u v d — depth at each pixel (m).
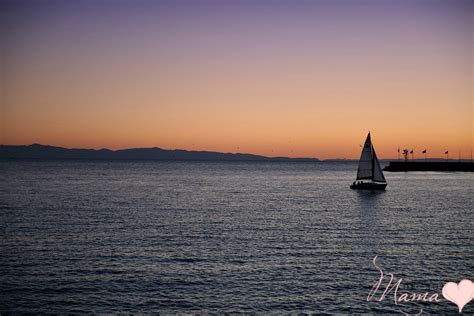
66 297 29.56
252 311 27.92
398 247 43.59
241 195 97.31
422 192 108.12
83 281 32.50
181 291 30.83
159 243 44.44
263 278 33.62
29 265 36.16
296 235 49.19
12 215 61.97
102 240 45.53
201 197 91.44
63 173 186.38
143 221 57.97
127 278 33.25
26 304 28.39
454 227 55.31
